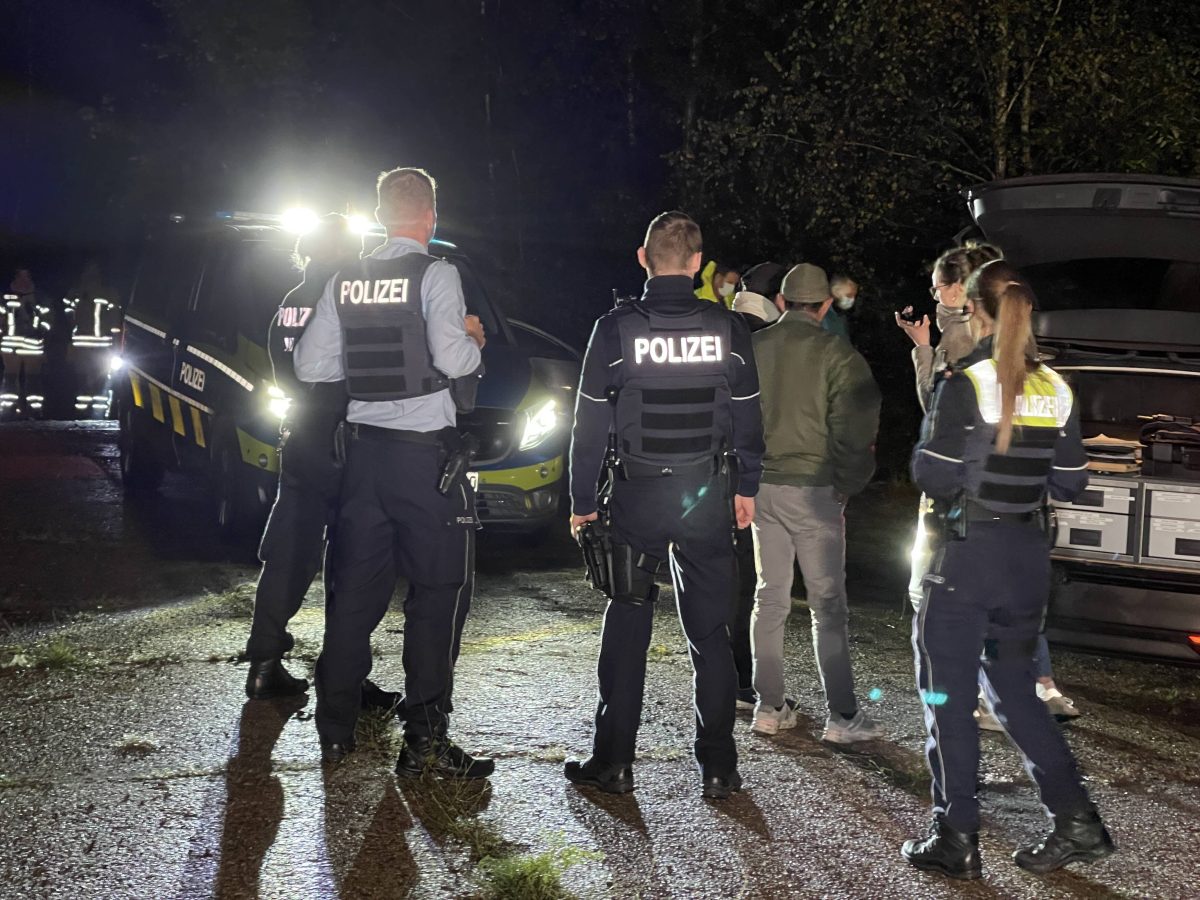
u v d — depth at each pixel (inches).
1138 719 221.5
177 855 152.5
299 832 159.5
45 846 153.8
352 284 175.2
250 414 317.4
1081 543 226.2
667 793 176.4
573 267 671.1
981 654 158.6
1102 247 271.1
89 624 257.9
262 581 206.8
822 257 501.4
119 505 393.4
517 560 330.3
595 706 210.5
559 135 681.6
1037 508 155.5
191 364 353.7
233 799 168.7
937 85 449.1
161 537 347.6
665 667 235.6
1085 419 277.1
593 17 638.5
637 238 636.7
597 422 171.0
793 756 193.0
